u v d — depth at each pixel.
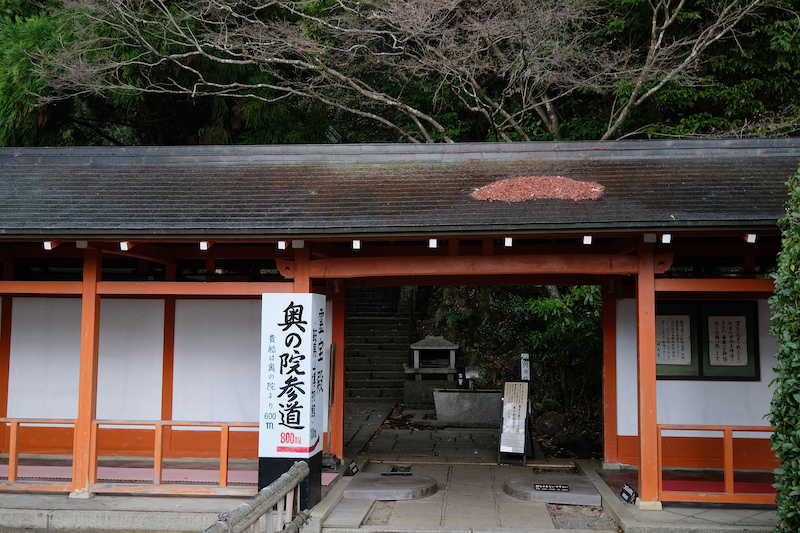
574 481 7.76
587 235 6.42
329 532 6.15
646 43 13.97
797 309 4.87
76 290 7.07
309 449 6.48
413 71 13.55
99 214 6.90
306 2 12.73
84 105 14.48
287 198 7.32
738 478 7.84
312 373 6.61
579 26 12.86
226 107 13.35
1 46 12.44
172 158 8.62
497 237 6.51
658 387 8.45
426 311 17.91
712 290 6.58
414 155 8.47
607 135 12.87
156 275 9.56
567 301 11.90
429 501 7.16
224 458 6.63
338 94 14.95
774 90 12.79
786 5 12.41
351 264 6.93
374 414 13.09
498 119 15.37
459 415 12.37
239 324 8.79
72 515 6.39
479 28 12.11
